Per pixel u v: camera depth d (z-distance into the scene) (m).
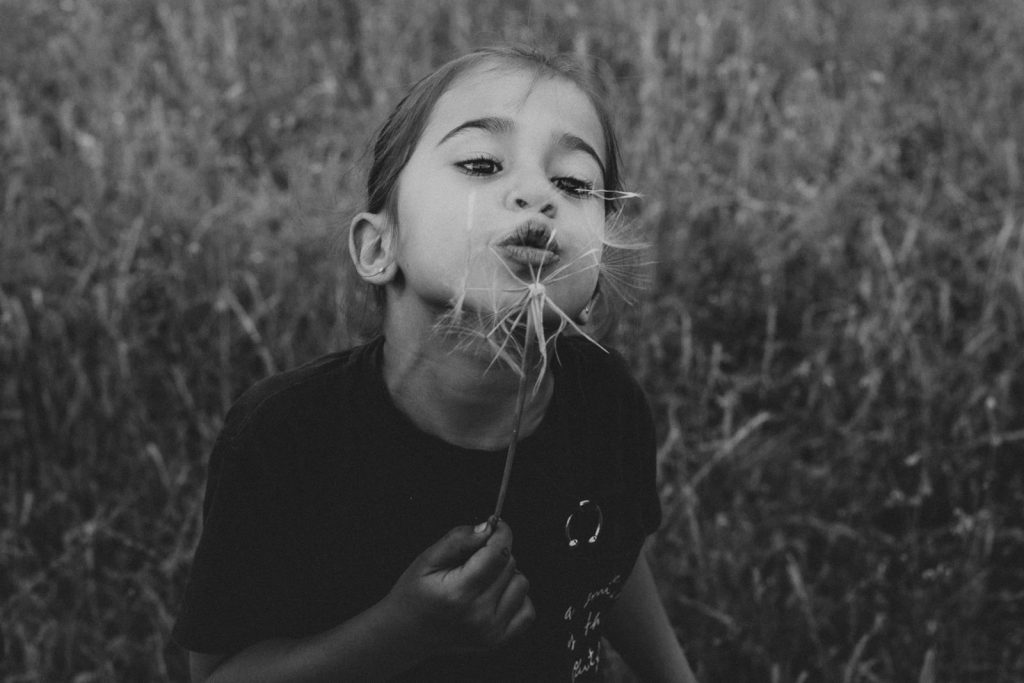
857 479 2.83
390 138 1.43
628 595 1.78
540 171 1.24
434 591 1.21
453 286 1.19
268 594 1.38
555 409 1.43
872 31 4.33
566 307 1.21
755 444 2.90
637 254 1.59
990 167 3.68
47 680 2.41
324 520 1.36
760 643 2.49
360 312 1.77
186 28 4.32
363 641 1.26
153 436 2.82
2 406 2.88
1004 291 3.22
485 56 1.35
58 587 2.57
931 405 2.91
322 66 4.14
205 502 1.45
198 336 3.06
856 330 3.07
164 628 2.45
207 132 3.70
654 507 1.67
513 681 1.43
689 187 3.50
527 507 1.37
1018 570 2.70
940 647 2.49
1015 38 4.37
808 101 3.96
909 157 3.85
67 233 3.35
